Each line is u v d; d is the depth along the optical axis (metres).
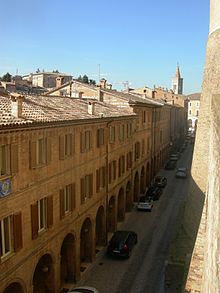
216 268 7.68
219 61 27.83
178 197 51.16
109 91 47.34
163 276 27.89
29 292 20.42
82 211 28.22
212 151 14.79
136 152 47.97
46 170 22.02
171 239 35.25
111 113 36.19
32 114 21.48
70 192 26.12
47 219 22.38
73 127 25.81
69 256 27.12
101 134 32.56
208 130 27.78
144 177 54.38
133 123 45.34
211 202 12.88
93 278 27.83
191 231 27.09
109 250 31.09
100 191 32.81
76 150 26.78
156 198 49.34
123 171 41.06
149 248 33.22
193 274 18.58
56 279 23.80
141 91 82.88
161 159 72.62
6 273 18.09
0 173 17.80
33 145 20.39
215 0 29.00
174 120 94.19
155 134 62.97
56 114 24.30
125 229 38.25
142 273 28.53
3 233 18.20
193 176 29.17
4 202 17.84
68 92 48.47
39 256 21.44
